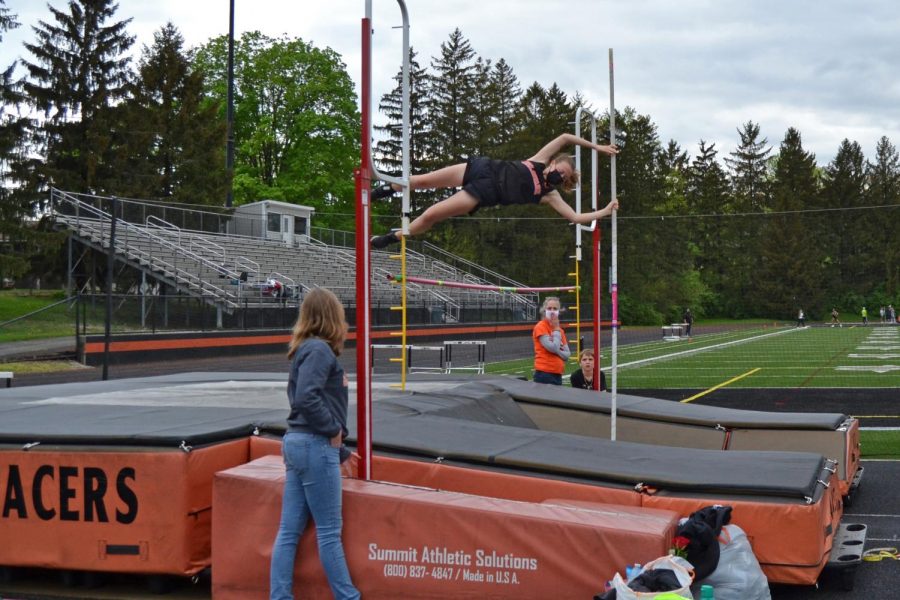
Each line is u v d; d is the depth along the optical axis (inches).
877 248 2659.9
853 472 343.0
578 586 188.2
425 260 1760.6
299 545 197.2
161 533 224.1
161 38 2017.7
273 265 1496.1
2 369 887.7
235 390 367.6
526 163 270.5
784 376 912.9
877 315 2640.3
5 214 1454.2
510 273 2283.5
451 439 255.3
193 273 1317.7
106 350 663.8
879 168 3937.0
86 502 230.1
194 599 225.0
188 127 1931.6
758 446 343.9
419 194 2369.6
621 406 372.5
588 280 2370.8
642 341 1785.2
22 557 234.7
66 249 1567.4
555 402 374.3
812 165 3673.7
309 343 190.2
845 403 669.9
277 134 2300.7
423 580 195.6
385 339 1413.6
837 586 232.4
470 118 2600.9
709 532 193.6
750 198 3873.0
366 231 222.5
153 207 1373.0
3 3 1504.7
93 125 1737.2
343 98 2298.2
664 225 2741.1
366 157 223.8
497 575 192.4
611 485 227.1
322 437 189.3
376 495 198.5
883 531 295.0
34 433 238.5
